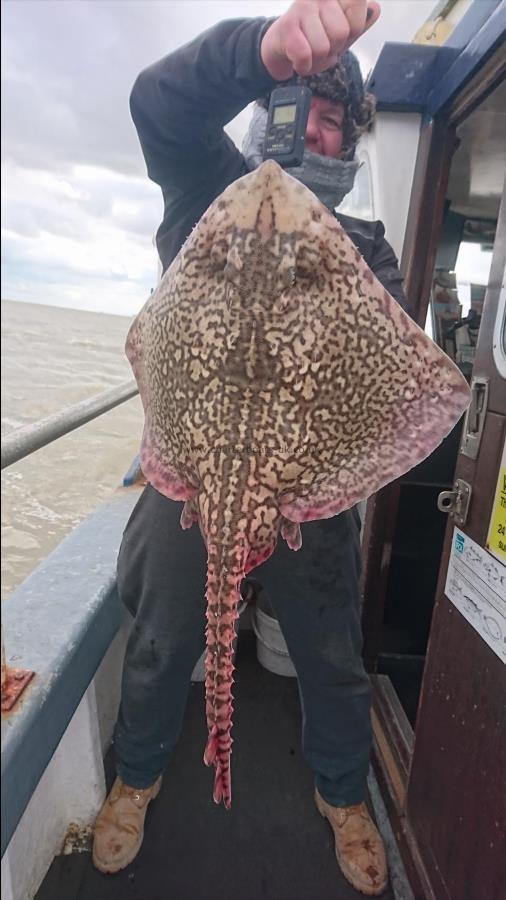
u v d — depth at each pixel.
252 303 0.81
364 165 2.26
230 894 1.53
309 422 0.86
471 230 2.88
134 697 1.56
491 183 2.50
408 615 2.62
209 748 0.79
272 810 1.79
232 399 0.85
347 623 1.53
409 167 2.10
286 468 0.86
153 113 1.21
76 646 1.32
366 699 1.61
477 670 1.30
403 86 1.98
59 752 1.57
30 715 1.04
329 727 1.60
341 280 0.82
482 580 1.30
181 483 0.94
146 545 1.48
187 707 2.21
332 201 1.42
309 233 0.80
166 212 1.44
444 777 1.42
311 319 0.82
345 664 1.55
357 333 0.84
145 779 1.64
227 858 1.63
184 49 1.14
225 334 0.83
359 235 1.47
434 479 2.50
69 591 1.56
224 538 0.83
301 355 0.83
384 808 1.80
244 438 0.84
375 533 2.28
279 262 0.79
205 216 0.84
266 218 0.79
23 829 1.39
